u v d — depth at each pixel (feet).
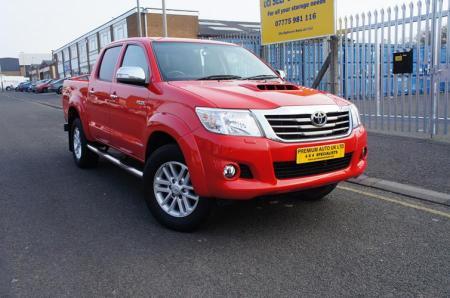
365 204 16.60
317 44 41.45
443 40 30.07
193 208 13.34
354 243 12.97
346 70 33.94
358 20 32.04
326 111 13.38
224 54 18.25
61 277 11.03
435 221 14.71
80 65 197.57
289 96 13.56
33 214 15.84
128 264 11.72
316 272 11.18
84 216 15.58
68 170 22.99
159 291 10.32
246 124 12.17
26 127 45.50
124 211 16.11
